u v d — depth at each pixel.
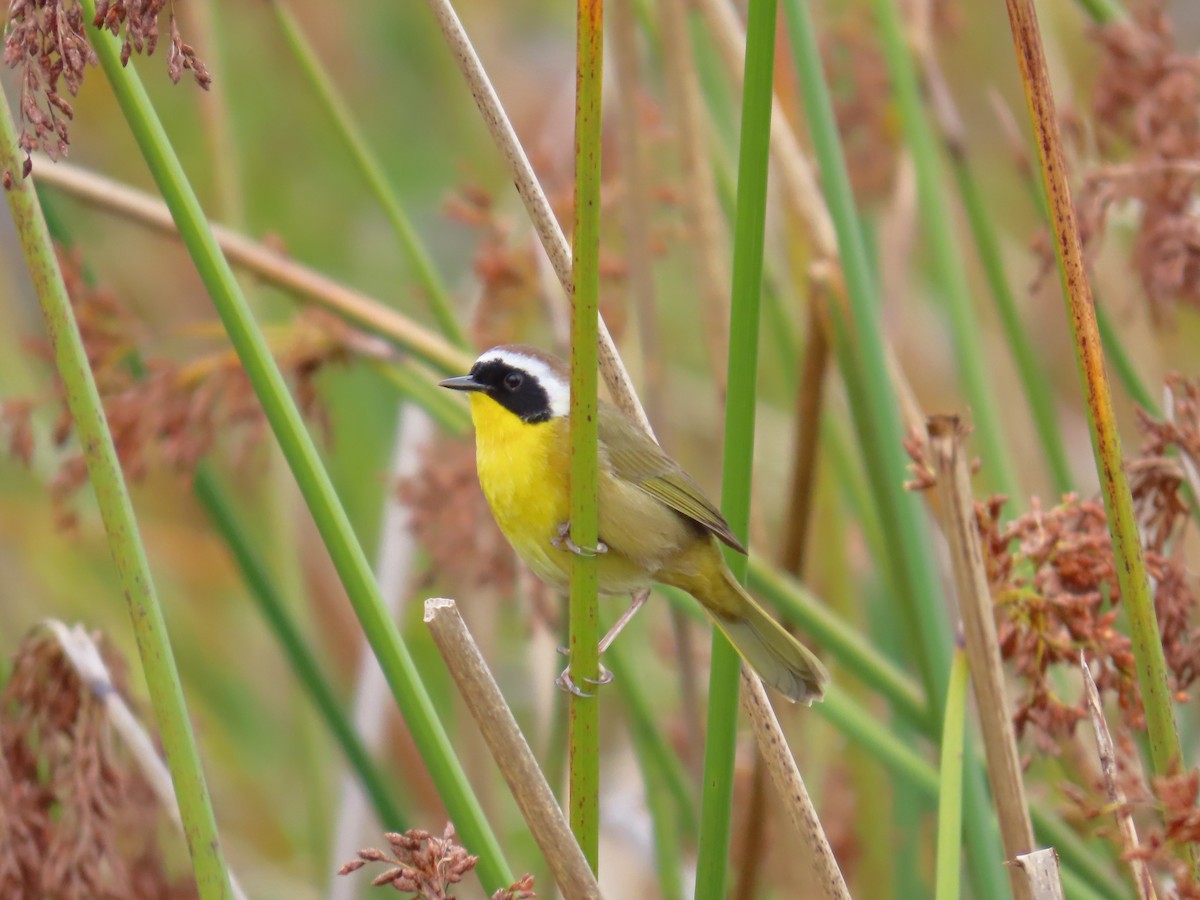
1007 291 10.83
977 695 6.92
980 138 15.93
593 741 6.56
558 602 11.41
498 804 12.84
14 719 8.69
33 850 8.55
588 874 6.11
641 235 10.97
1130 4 12.61
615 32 10.77
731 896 10.78
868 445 9.73
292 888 13.08
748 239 6.61
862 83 12.99
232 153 12.34
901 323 13.09
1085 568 7.47
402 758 13.44
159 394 10.41
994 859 7.54
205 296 15.12
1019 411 14.30
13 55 5.69
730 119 12.62
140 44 5.76
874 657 9.62
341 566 6.59
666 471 8.66
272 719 14.42
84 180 10.20
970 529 6.88
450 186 16.23
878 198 13.75
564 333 11.66
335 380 15.01
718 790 6.97
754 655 8.52
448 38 7.02
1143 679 6.49
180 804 6.18
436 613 6.07
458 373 10.23
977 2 16.02
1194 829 5.88
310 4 16.56
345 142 10.73
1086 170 10.27
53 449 13.73
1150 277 9.61
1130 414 13.71
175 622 14.35
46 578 13.98
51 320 6.15
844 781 12.73
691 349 16.08
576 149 6.02
